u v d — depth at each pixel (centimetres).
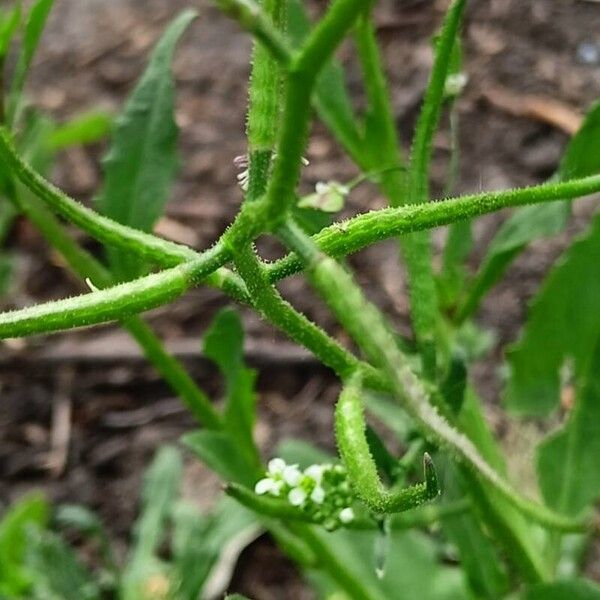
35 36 7
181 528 10
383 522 6
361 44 8
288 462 9
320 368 12
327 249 5
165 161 8
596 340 8
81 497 11
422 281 6
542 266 12
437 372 7
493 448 8
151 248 5
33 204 7
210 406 8
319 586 9
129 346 12
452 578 9
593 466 8
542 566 8
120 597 10
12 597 9
